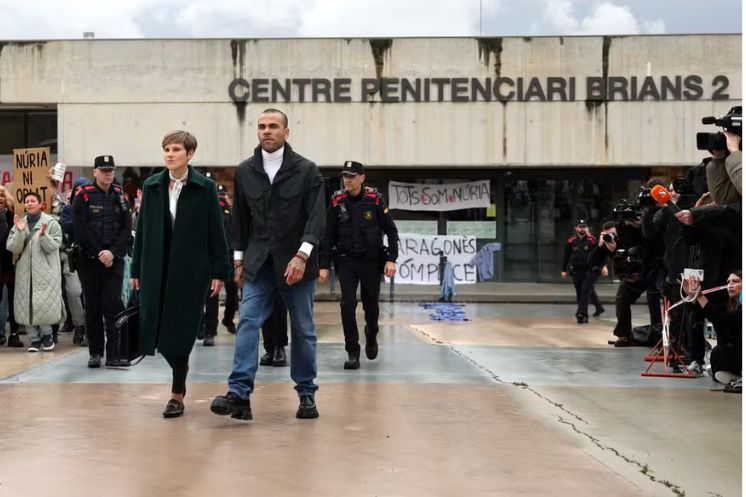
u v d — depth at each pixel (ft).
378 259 27.94
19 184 38.34
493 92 68.69
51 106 71.77
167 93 69.72
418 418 20.01
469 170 72.08
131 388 23.61
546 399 22.44
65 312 34.71
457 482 15.01
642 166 69.36
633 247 32.86
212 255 20.16
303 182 19.47
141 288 19.99
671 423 19.65
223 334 36.94
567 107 68.59
